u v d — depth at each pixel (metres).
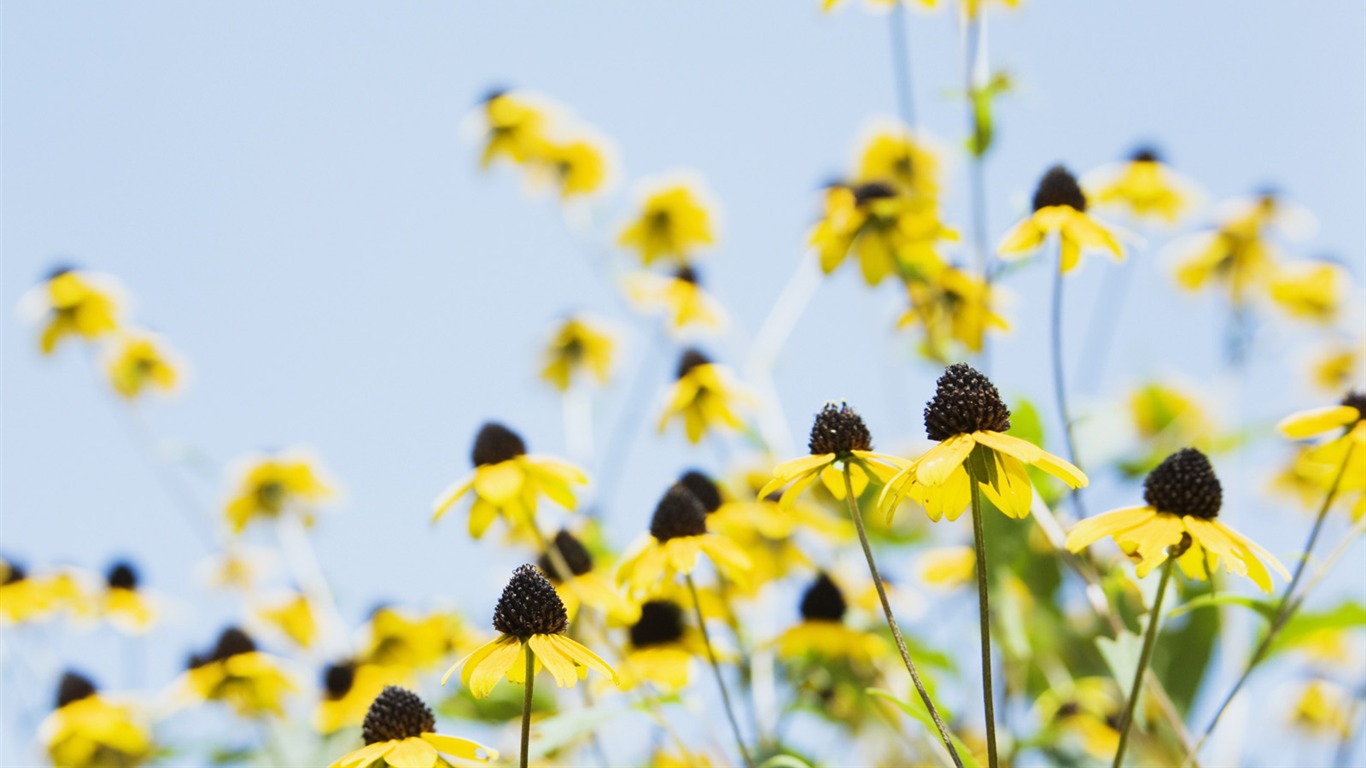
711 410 7.57
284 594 8.91
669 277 8.59
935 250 6.88
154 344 10.58
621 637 5.81
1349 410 4.59
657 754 5.64
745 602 6.40
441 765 3.69
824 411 3.79
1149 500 3.66
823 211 8.04
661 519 5.04
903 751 6.00
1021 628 5.86
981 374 3.54
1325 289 9.27
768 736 5.38
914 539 6.96
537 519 5.74
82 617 9.45
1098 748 6.24
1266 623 4.82
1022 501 3.44
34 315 10.63
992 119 6.34
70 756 8.25
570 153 9.38
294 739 7.48
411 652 7.87
